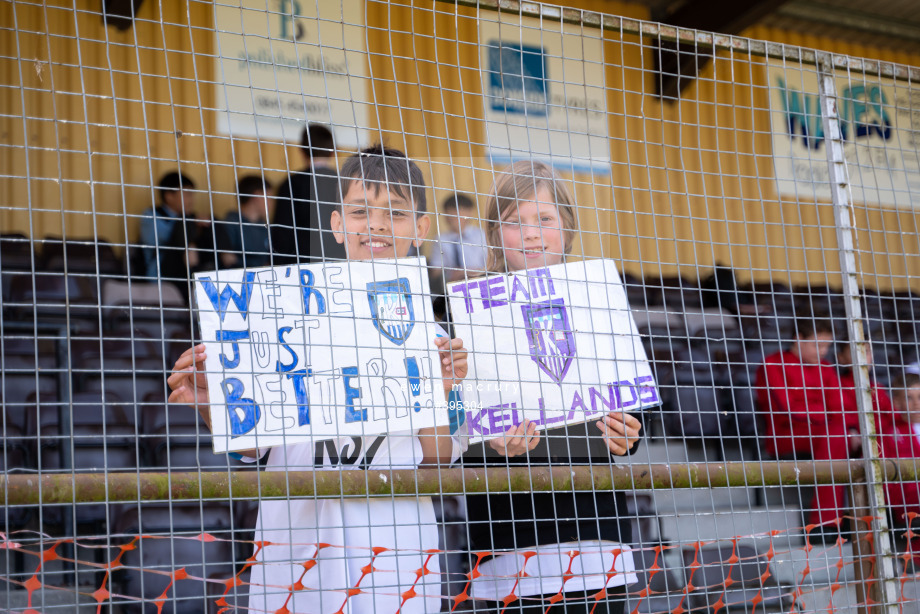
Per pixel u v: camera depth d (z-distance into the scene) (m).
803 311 5.50
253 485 1.69
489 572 2.21
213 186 5.06
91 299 4.57
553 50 5.82
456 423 1.96
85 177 4.98
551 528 2.21
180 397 1.97
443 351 1.90
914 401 3.33
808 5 7.20
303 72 5.36
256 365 1.77
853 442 3.76
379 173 2.11
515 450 1.99
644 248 6.01
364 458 1.84
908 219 5.73
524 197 2.24
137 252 4.79
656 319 4.63
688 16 6.74
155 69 5.21
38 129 4.93
